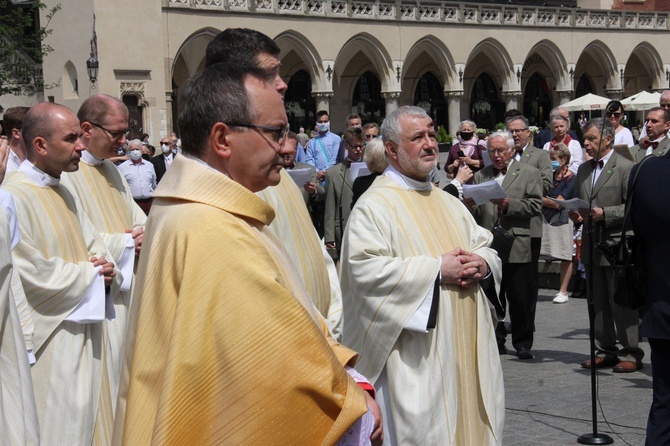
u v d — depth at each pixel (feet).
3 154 14.89
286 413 8.46
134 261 20.45
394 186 16.65
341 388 8.69
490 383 16.11
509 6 151.12
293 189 16.14
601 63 167.02
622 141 42.88
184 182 9.21
